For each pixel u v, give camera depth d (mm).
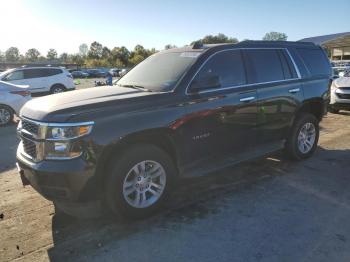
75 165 3559
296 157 6109
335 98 10891
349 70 12422
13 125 11266
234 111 4863
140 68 5328
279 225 3975
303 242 3631
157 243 3645
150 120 3975
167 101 4176
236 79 5000
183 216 4199
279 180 5309
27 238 3764
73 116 3605
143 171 4023
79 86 33031
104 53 120688
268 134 5520
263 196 4742
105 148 3676
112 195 3828
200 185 5098
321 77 6441
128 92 4316
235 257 3391
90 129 3617
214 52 4805
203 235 3781
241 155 5148
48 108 3795
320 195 4777
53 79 19094
